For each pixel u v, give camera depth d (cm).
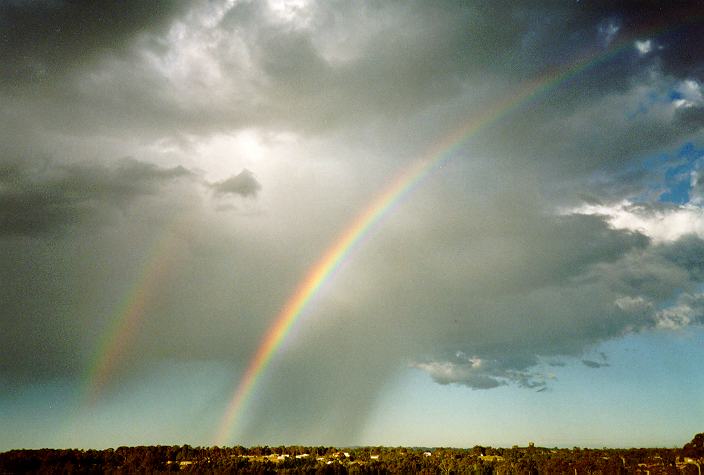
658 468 14788
